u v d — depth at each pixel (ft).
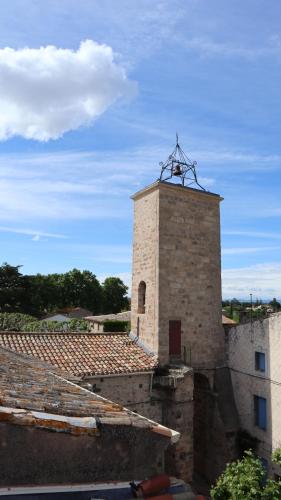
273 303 117.08
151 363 68.44
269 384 67.72
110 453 16.30
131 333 78.89
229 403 75.61
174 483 17.38
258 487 42.65
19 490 14.02
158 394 67.62
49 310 285.43
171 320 73.05
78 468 15.43
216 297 80.28
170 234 75.51
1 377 21.25
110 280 315.37
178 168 79.30
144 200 80.43
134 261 81.87
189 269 77.10
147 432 17.42
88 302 295.69
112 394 62.90
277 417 65.36
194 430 80.48
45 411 16.08
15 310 259.19
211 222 82.07
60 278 298.15
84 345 69.26
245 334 74.74
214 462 74.18
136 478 16.89
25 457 14.33
